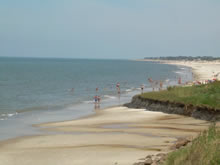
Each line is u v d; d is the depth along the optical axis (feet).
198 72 452.76
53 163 57.82
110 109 135.64
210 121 100.53
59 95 196.95
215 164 39.68
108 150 65.05
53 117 118.93
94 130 88.84
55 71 481.46
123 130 87.61
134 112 123.03
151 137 76.95
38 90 223.10
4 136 83.76
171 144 67.56
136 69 605.31
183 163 42.96
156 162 49.26
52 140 77.46
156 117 111.04
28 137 82.17
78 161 58.08
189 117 108.68
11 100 168.66
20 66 634.02
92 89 235.81
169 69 611.47
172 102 119.65
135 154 60.44
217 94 115.55
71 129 91.61
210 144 44.06
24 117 118.62
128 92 216.95
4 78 320.70
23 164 58.18
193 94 123.03
